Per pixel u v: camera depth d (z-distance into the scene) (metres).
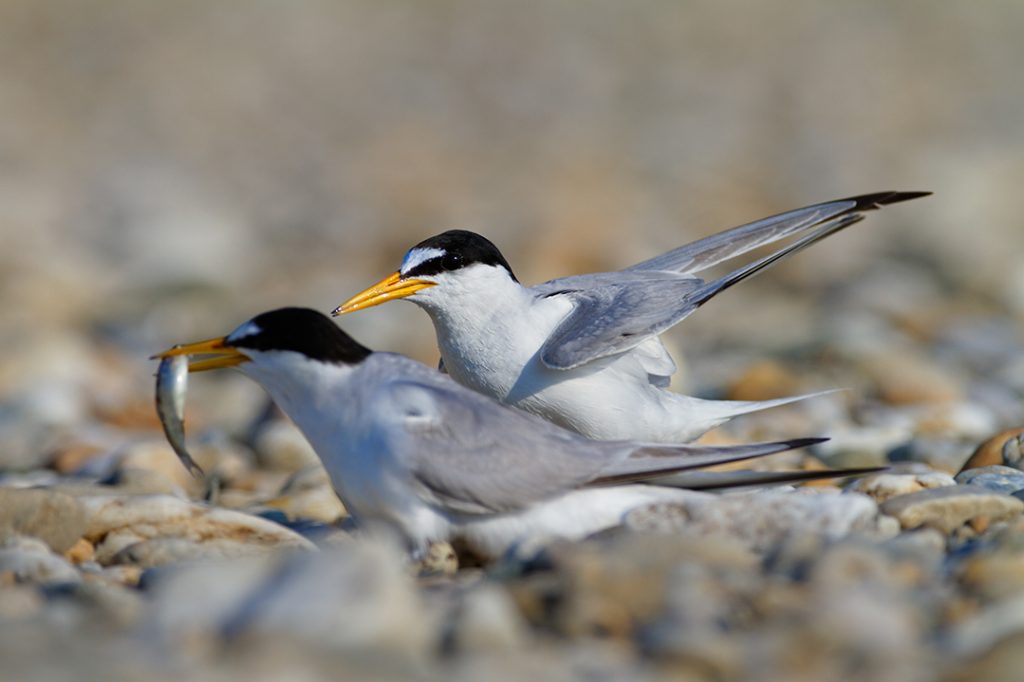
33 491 7.45
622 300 9.09
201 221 27.97
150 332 20.86
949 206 28.94
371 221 29.95
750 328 19.39
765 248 24.44
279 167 36.72
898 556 6.53
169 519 7.46
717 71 47.47
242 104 43.16
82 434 13.23
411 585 6.64
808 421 12.84
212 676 5.24
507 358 8.95
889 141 38.78
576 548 6.52
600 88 45.44
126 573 7.02
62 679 5.12
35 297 22.25
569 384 8.80
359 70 46.62
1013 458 9.23
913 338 18.47
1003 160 32.88
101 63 45.53
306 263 25.98
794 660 5.68
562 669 5.55
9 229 28.31
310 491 9.55
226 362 7.62
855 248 25.45
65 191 33.25
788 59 48.69
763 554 6.67
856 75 46.72
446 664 5.62
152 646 5.57
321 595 5.70
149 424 14.41
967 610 6.15
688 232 27.86
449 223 28.19
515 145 38.22
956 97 44.53
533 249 23.56
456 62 47.69
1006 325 19.39
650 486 7.41
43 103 41.97
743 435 12.34
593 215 28.09
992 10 53.03
